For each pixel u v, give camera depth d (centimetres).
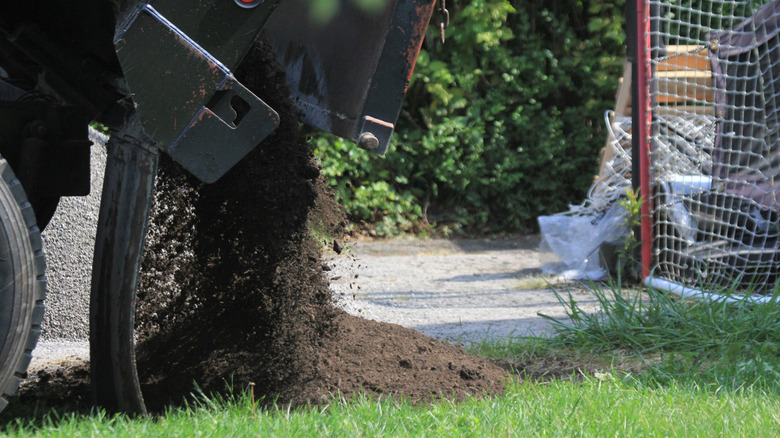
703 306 1060
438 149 2269
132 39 568
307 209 767
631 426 619
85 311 1070
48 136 717
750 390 758
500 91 2303
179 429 577
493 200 2370
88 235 1068
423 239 2233
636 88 1412
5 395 580
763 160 1341
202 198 788
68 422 610
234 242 775
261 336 789
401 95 752
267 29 763
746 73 1344
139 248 635
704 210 1413
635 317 1052
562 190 2388
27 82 798
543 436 591
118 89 735
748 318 1003
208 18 578
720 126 1357
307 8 751
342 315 995
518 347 1002
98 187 1073
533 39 2339
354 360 848
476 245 2169
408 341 950
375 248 2047
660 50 1402
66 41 751
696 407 687
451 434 591
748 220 1399
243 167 727
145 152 625
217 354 803
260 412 657
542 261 1691
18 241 574
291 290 798
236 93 596
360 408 662
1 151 699
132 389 648
